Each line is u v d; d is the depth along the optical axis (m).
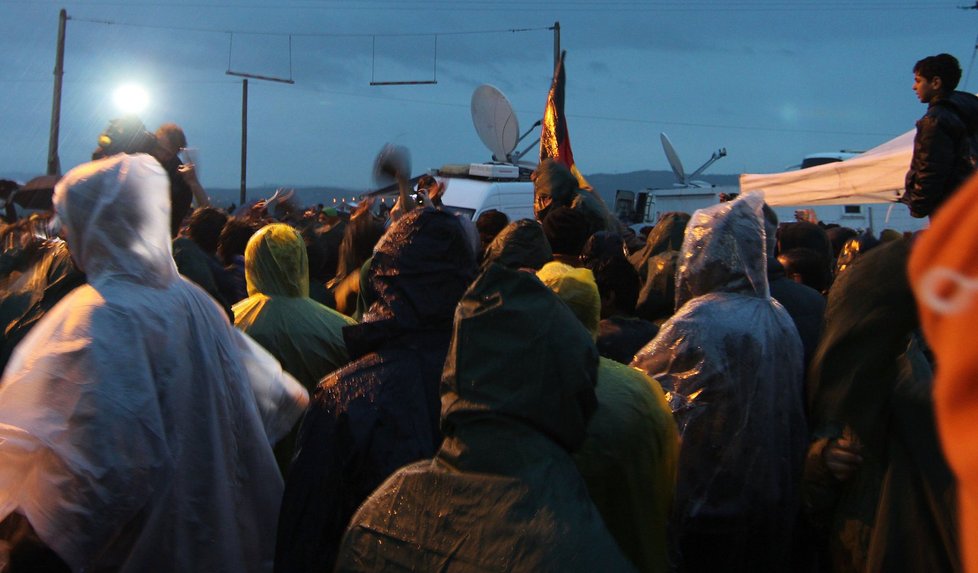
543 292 2.11
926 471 2.07
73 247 2.79
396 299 2.81
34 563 2.46
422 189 5.64
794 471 3.42
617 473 2.51
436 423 2.68
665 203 26.30
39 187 6.40
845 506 2.53
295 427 3.67
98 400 2.53
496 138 19.80
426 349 2.77
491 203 16.52
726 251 3.55
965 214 0.65
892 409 2.15
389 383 2.70
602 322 3.96
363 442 2.61
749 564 3.41
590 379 2.08
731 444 3.32
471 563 1.95
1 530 2.47
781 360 3.44
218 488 2.79
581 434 2.08
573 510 1.96
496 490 1.99
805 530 3.57
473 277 2.85
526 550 1.91
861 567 2.46
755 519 3.34
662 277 4.79
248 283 4.17
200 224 5.60
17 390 2.51
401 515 2.10
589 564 1.89
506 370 2.04
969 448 0.65
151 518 2.63
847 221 23.62
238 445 2.92
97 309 2.65
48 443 2.44
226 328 3.05
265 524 2.98
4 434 2.44
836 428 2.51
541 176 7.01
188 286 2.97
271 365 3.24
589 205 6.86
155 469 2.59
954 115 4.45
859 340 2.17
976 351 0.64
